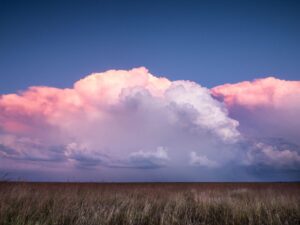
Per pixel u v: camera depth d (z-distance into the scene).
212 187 23.83
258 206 11.21
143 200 12.93
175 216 10.09
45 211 9.55
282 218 10.55
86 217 8.82
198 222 9.92
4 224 7.75
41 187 13.99
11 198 10.49
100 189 15.81
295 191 18.16
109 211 9.76
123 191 16.31
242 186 25.06
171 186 24.20
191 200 14.16
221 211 11.59
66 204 10.20
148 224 9.40
